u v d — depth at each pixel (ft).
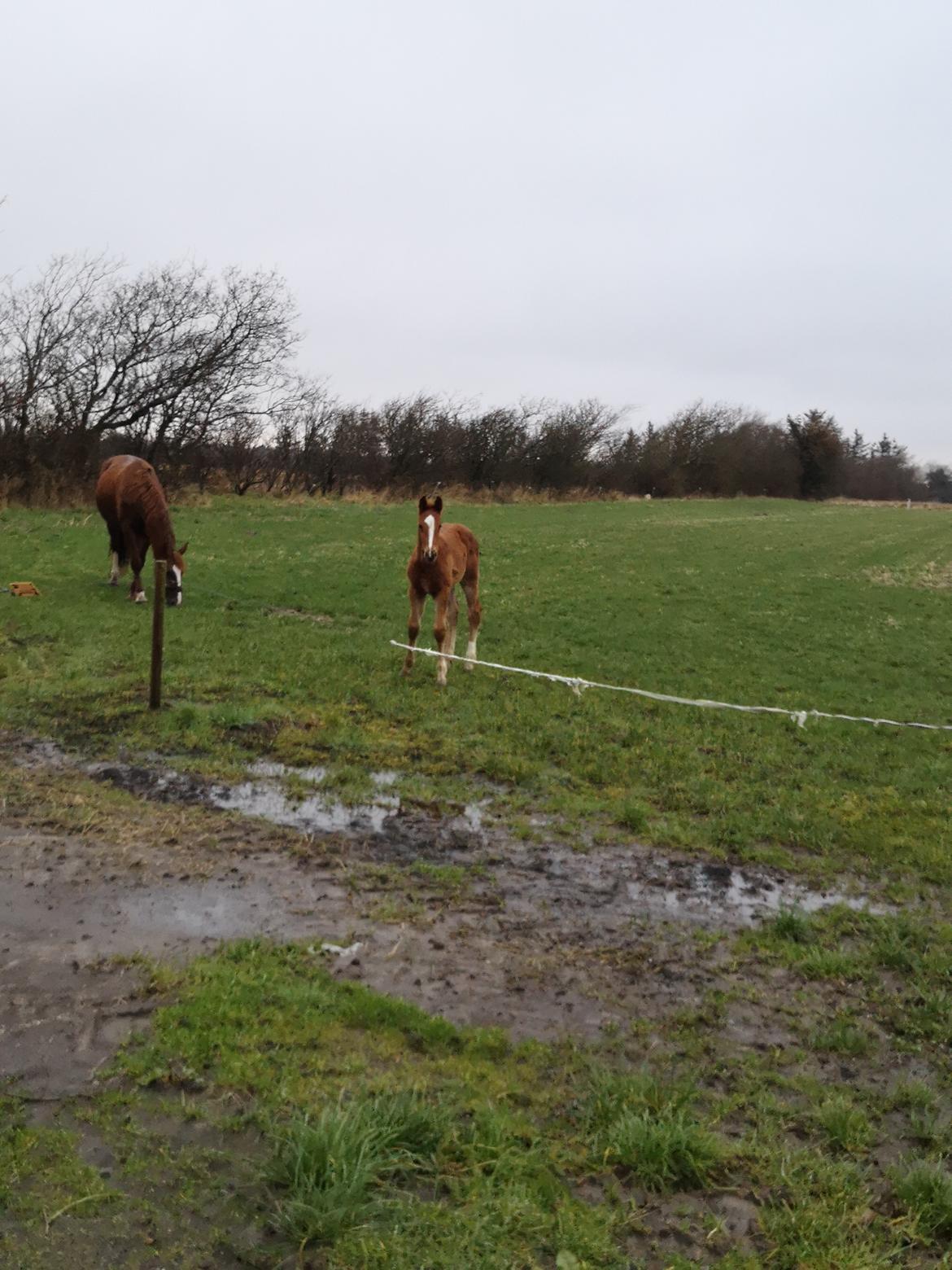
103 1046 12.78
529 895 19.61
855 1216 10.94
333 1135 10.73
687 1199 11.08
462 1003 15.07
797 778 28.63
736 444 229.04
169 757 26.09
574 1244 9.98
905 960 17.75
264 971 15.06
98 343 98.07
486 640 46.24
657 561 77.97
